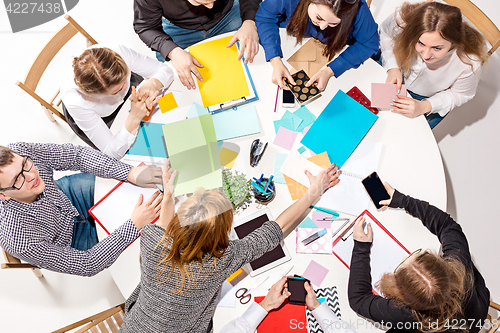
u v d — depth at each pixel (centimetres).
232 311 130
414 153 144
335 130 147
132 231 139
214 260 112
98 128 157
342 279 132
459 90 164
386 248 134
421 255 119
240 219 138
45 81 239
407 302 117
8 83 240
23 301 203
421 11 144
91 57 137
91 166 148
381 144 145
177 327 116
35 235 138
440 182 141
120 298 203
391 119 149
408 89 182
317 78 152
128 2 259
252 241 125
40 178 138
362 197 139
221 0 186
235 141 149
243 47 159
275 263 134
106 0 259
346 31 147
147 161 152
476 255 200
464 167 215
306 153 147
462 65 154
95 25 254
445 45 143
